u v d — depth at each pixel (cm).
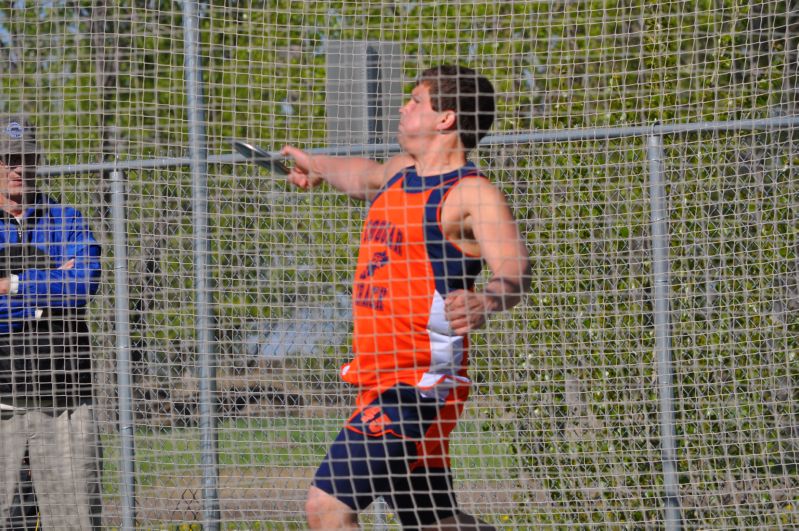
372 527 1944
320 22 2159
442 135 1319
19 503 1823
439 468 1339
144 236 1906
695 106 2009
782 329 1864
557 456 1948
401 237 1288
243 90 2188
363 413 1307
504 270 1218
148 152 2159
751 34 1886
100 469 1833
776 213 1833
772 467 1895
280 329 1933
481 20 2039
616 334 1927
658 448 1881
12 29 1980
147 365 1911
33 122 1992
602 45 2042
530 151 1936
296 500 1870
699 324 1900
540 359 1952
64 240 1795
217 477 1820
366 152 1802
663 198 1745
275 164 1477
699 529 1878
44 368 1812
